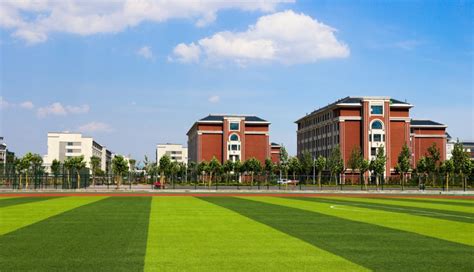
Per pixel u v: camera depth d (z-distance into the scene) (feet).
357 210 134.31
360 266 54.75
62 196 210.79
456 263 56.75
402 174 385.09
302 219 106.22
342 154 445.37
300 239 74.59
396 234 81.46
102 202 164.45
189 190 281.33
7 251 62.80
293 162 396.16
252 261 57.11
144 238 74.59
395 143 456.86
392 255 61.52
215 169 424.05
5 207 139.33
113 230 84.38
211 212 123.13
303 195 231.91
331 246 68.03
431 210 136.77
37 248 65.05
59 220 101.45
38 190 272.31
